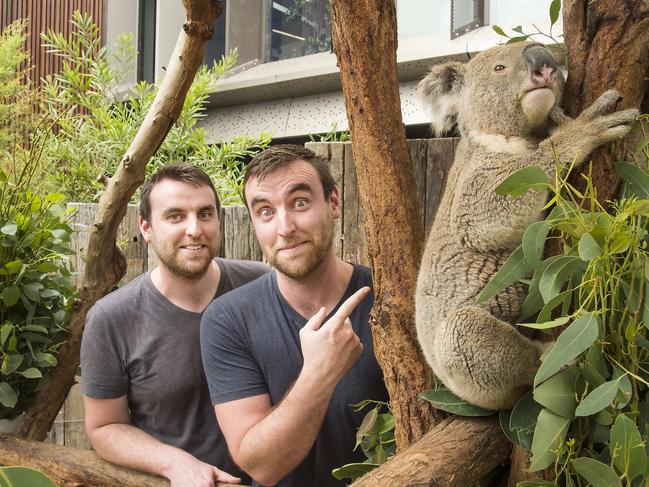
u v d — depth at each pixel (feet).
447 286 6.49
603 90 5.52
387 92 6.23
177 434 9.18
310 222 7.16
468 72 7.15
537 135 6.68
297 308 7.60
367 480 4.90
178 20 26.40
